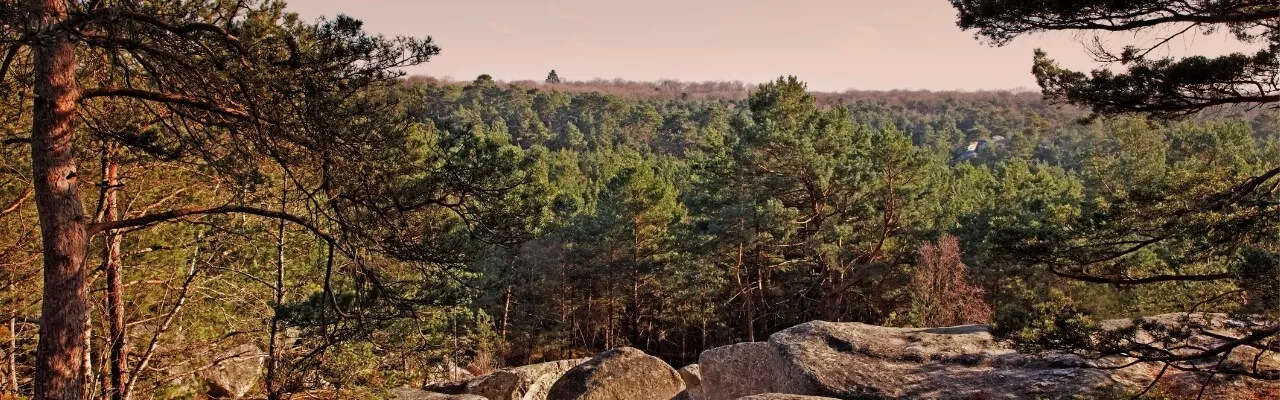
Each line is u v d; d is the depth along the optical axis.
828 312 33.47
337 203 8.63
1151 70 8.59
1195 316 12.37
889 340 14.73
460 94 141.88
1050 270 10.45
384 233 8.99
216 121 8.22
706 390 15.91
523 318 41.03
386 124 8.32
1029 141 126.38
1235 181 9.73
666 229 38.66
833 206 33.38
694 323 41.53
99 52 8.29
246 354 12.67
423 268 9.70
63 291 7.45
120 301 11.29
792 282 37.00
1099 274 10.34
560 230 41.47
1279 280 8.21
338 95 7.90
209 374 15.40
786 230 30.73
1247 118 57.88
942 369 12.97
